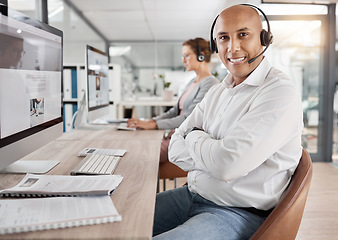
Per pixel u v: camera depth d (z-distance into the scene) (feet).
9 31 3.27
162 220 4.04
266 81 3.62
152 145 5.60
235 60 3.70
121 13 19.89
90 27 22.39
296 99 3.33
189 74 16.24
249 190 3.38
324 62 13.88
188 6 18.42
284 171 3.46
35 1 13.67
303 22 13.84
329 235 7.14
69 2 17.54
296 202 3.00
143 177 3.59
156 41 24.85
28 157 4.60
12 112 3.37
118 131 7.37
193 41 8.19
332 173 12.32
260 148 3.17
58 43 4.80
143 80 24.76
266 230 2.91
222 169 3.20
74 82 12.42
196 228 3.10
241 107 3.69
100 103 7.95
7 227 2.17
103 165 4.00
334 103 13.97
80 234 2.17
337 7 13.53
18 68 3.50
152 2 17.61
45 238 2.11
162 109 17.31
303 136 14.38
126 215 2.50
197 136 3.72
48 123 4.42
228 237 3.16
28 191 2.86
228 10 3.70
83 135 6.75
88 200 2.73
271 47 14.06
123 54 24.79
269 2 13.23
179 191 4.29
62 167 4.04
